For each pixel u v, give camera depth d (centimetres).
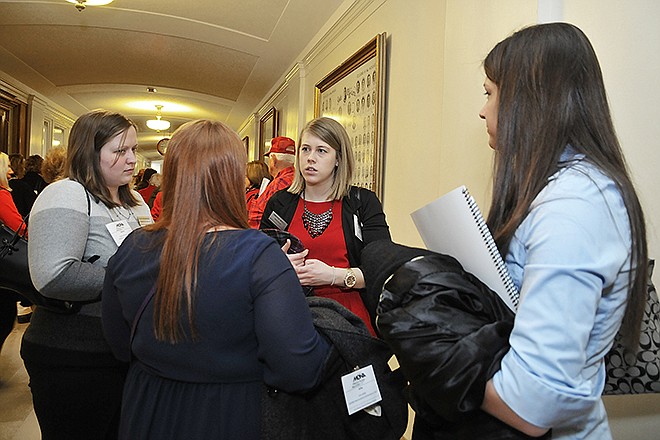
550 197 65
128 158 150
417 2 238
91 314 137
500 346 63
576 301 58
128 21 434
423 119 228
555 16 140
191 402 89
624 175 68
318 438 93
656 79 121
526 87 73
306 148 177
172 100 758
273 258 90
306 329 89
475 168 165
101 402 139
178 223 89
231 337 88
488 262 72
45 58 542
